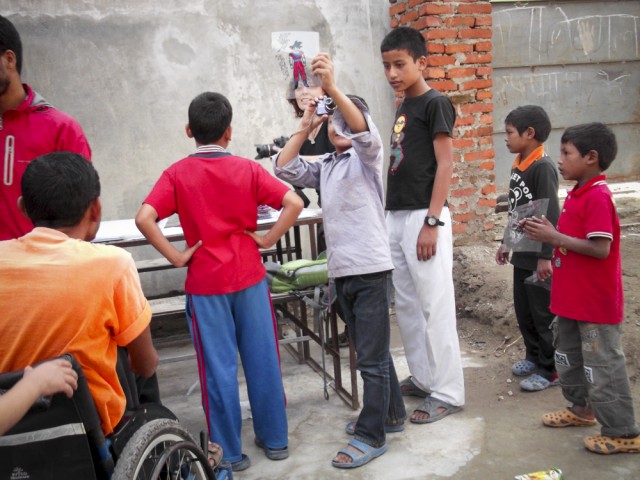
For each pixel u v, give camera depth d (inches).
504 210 224.8
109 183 203.2
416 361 139.3
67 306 65.7
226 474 97.7
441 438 123.2
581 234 110.7
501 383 148.2
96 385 68.5
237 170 112.0
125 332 71.3
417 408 132.8
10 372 61.4
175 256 110.8
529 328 147.4
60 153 72.4
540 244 132.9
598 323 109.1
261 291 117.2
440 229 127.0
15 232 98.4
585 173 110.7
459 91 210.1
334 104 106.9
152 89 203.2
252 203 114.0
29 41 192.7
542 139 137.2
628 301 161.8
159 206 109.7
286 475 114.5
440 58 206.4
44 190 69.0
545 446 117.1
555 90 241.9
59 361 61.1
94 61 197.9
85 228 73.6
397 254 135.6
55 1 193.3
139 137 203.8
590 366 111.0
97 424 65.9
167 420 76.5
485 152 215.0
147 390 100.4
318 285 140.6
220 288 112.4
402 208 131.0
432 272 127.7
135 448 68.1
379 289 112.7
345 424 133.8
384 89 226.4
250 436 132.7
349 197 111.5
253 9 209.9
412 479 109.2
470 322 188.4
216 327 113.8
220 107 112.2
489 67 211.9
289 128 216.7
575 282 111.3
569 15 238.5
